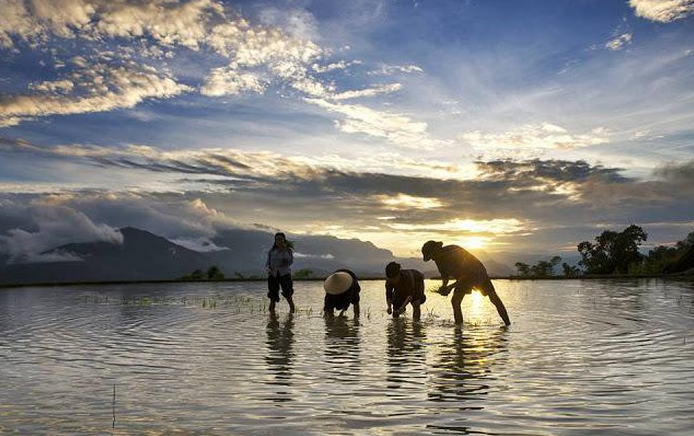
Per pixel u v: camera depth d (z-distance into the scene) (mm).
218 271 32500
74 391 3971
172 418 3215
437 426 3010
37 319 9656
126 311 11383
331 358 5391
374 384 4141
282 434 2889
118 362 5242
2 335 7418
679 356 5297
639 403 3473
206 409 3422
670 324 8195
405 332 7645
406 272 10266
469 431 2914
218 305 13227
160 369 4855
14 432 2941
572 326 8148
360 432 2914
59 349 6113
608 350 5719
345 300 10594
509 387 3988
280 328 8250
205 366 4988
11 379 4438
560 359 5184
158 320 9492
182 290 21219
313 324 8875
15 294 18234
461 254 9234
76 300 14969
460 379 4293
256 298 15953
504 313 8898
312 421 3129
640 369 4645
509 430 2926
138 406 3514
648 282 25969
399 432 2906
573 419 3117
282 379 4363
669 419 3098
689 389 3865
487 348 5965
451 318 9938
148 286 25297
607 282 26938
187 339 6941
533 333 7340
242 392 3902
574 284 25016
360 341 6680
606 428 2939
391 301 10383
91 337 7172
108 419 3199
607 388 3918
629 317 9359
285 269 11570
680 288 19469
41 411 3395
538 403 3502
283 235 11695
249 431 2945
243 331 7852
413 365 4945
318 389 3984
